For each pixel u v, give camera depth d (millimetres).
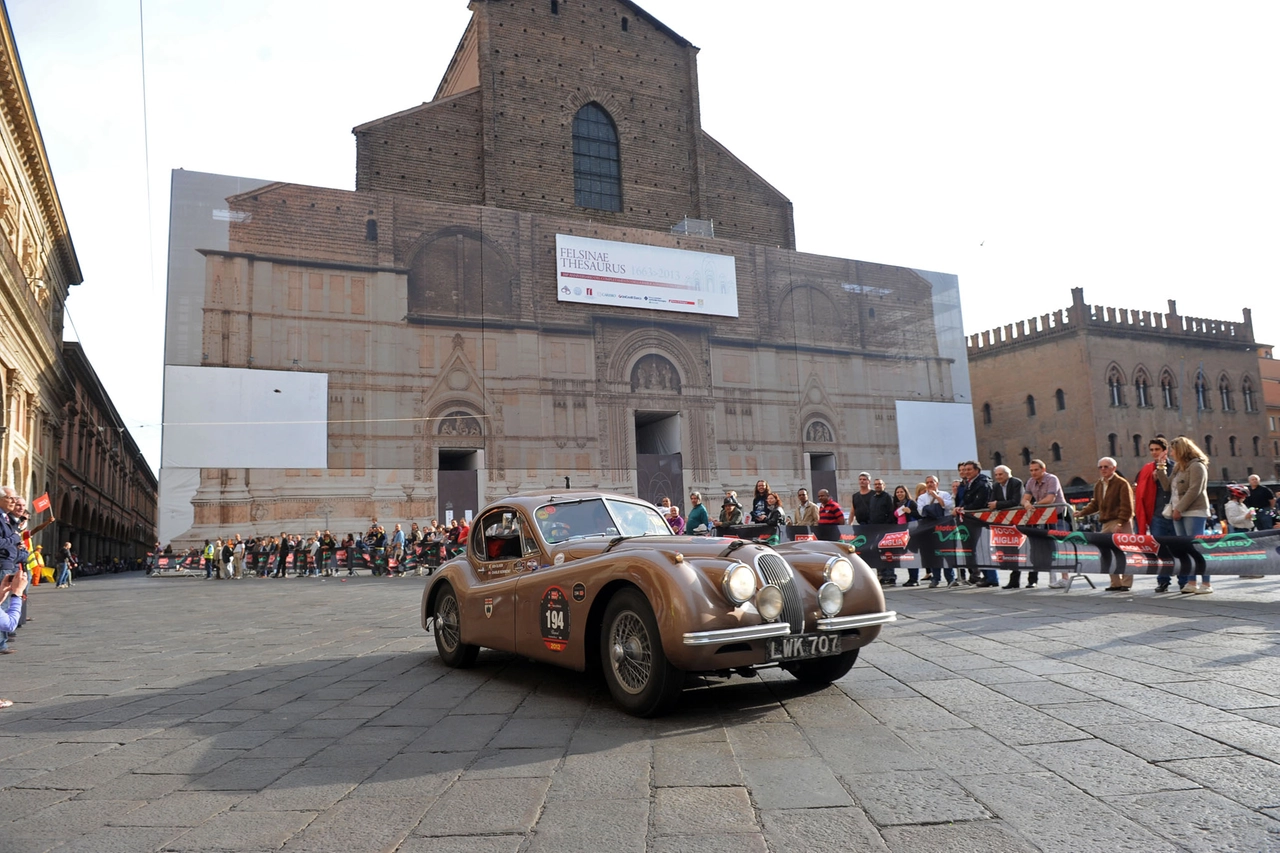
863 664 5324
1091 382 47469
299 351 28938
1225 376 53250
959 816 2596
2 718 4531
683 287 35938
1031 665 4984
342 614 10844
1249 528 13484
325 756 3562
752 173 40719
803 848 2381
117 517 64312
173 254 27812
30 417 30953
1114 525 9289
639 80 38844
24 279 27797
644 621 4098
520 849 2438
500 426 31672
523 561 5406
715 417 35812
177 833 2650
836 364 38844
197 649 7465
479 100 35188
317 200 29953
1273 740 3258
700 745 3557
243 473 27438
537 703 4574
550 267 33594
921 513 11766
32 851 2508
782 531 13055
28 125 29719
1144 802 2660
